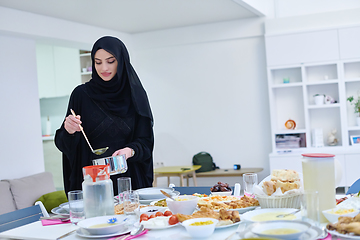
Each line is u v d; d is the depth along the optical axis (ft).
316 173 4.50
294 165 16.38
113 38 7.40
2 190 12.41
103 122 7.47
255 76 18.48
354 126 16.75
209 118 19.24
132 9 15.51
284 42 16.90
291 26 17.13
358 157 15.66
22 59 14.98
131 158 7.04
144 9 15.64
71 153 7.10
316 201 3.99
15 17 14.19
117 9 15.33
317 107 16.69
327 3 17.52
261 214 4.60
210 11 16.63
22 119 14.83
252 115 18.58
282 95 17.97
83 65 22.24
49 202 12.94
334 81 16.47
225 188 6.15
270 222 3.95
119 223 4.39
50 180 14.42
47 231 4.65
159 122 20.02
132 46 20.08
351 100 16.49
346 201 4.85
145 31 19.77
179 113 19.71
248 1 15.71
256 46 18.40
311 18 16.89
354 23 16.34
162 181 20.38
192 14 16.97
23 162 14.74
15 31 14.17
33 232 4.64
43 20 15.17
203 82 19.30
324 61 16.51
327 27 16.42
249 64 18.54
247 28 18.22
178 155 19.74
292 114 17.84
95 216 4.73
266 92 18.34
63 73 22.21
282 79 17.94
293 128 17.30
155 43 19.74
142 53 20.26
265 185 5.03
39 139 15.40
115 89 7.52
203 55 19.25
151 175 7.68
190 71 19.49
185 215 4.46
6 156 14.17
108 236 4.17
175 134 19.79
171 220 4.43
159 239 4.01
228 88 18.92
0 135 14.03
